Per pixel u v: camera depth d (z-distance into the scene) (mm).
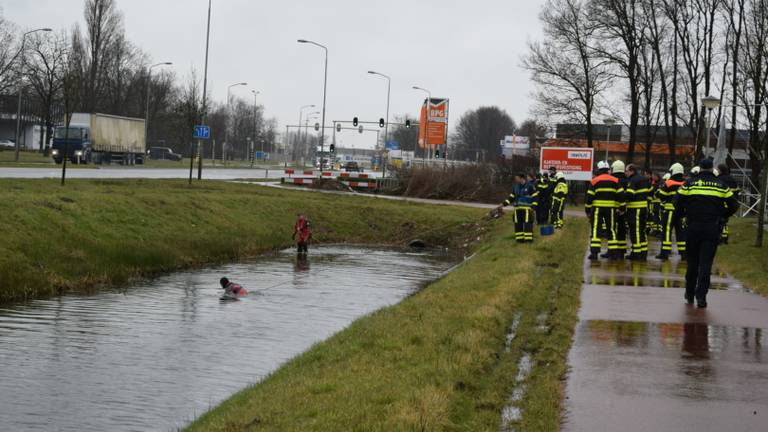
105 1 87438
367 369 9250
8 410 9938
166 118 103250
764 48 34094
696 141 45375
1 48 72312
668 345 10523
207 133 47281
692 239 13359
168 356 12922
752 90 41594
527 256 20688
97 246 22703
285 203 38438
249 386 10102
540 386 8594
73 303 17500
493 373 9305
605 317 12453
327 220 38031
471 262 21922
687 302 13797
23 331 14469
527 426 7332
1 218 21234
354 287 21391
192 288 20219
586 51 53562
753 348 10383
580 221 35375
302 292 20125
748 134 46281
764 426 7293
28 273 19062
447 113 70750
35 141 125812
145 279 21656
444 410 7559
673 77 50188
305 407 7789
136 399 10539
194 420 9203
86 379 11453
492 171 57156
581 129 58094
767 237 27250
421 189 56031
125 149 76312
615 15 51781
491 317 12180
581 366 9414
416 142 164000
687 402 8031
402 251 32969
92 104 86062
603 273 17688
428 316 12430
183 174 62344
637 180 20234
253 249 29531
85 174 48781
